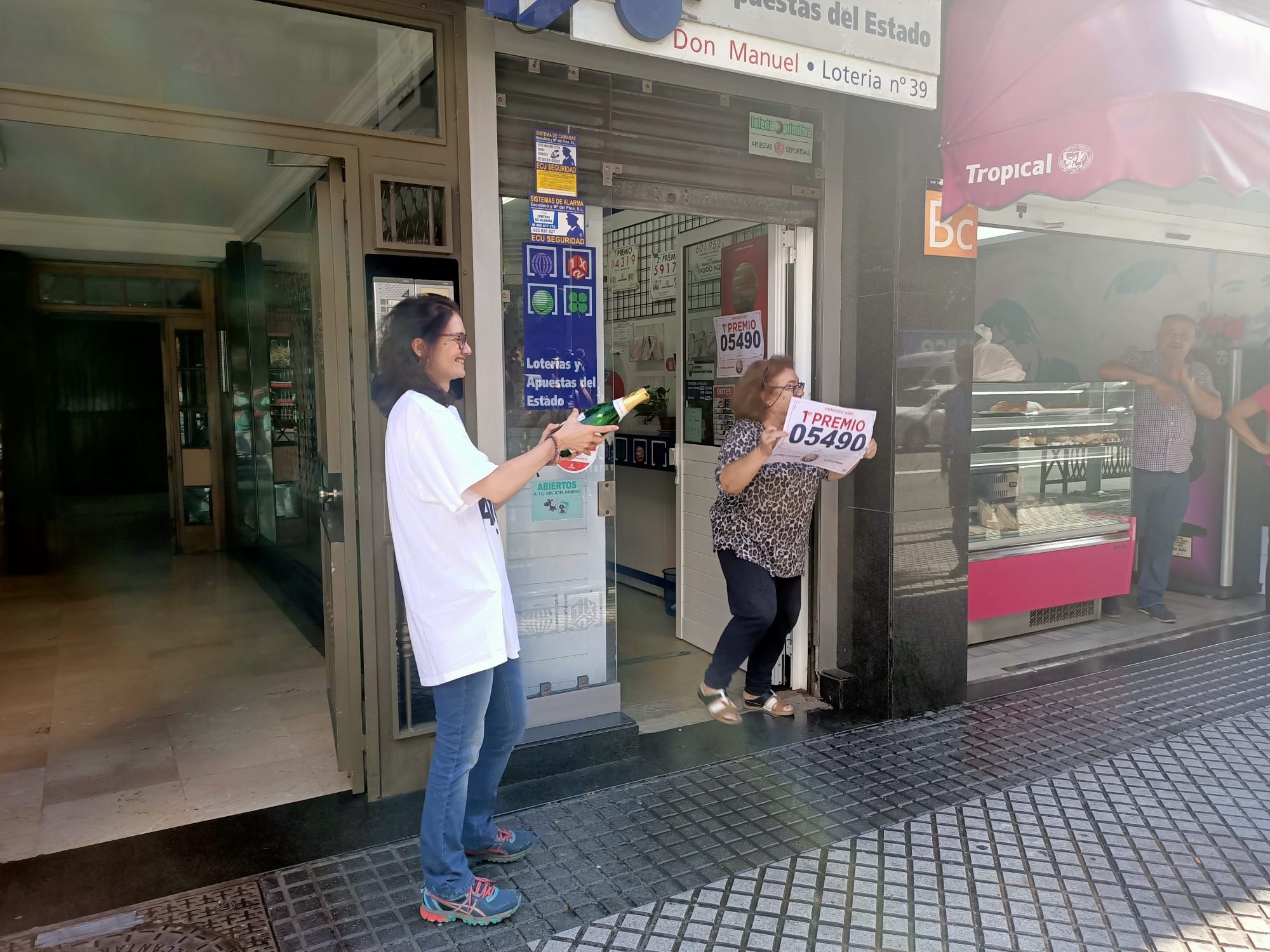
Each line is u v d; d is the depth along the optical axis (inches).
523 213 128.5
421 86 118.0
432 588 90.3
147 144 179.0
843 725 152.6
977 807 122.3
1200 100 123.1
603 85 132.4
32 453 285.6
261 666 187.3
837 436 134.6
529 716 137.0
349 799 124.5
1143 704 161.6
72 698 168.2
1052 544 201.9
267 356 254.5
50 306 294.7
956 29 141.9
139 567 298.4
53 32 98.0
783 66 119.1
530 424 133.0
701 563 192.7
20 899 100.3
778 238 160.2
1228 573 239.0
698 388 189.2
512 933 94.5
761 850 111.3
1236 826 117.0
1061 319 283.9
